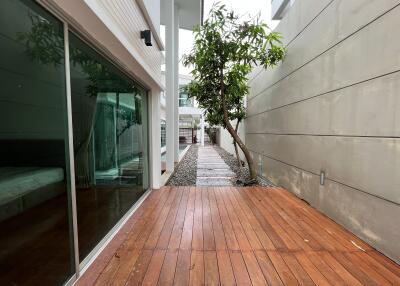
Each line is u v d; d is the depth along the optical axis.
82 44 2.01
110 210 2.67
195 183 5.27
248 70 5.07
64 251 1.72
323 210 3.18
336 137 2.87
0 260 1.25
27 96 1.42
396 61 2.00
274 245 2.34
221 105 5.42
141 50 3.22
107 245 2.33
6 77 1.30
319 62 3.23
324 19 3.10
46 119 1.56
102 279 1.82
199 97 5.43
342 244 2.36
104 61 2.50
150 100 4.46
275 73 4.96
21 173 1.37
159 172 4.52
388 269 1.94
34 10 1.45
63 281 1.70
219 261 2.06
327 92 3.04
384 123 2.13
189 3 8.06
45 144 1.55
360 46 2.43
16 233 1.35
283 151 4.55
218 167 7.60
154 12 3.96
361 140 2.43
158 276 1.86
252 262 2.05
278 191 4.30
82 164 2.02
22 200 1.39
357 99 2.48
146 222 2.89
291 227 2.76
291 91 4.17
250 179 5.16
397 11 1.99
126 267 1.97
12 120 1.32
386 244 2.12
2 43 1.28
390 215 2.08
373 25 2.25
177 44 8.23
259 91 6.22
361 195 2.44
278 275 1.88
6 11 1.30
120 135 3.04
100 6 1.84
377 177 2.22
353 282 1.79
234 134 5.21
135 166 3.68
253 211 3.28
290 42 4.20
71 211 1.79
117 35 2.19
